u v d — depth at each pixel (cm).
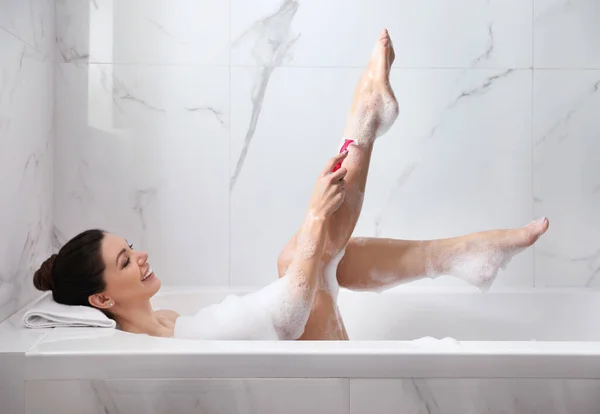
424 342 103
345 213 130
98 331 111
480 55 182
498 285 184
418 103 182
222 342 103
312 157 181
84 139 177
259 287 180
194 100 179
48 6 168
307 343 102
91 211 178
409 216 184
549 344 102
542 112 183
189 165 180
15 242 139
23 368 97
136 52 177
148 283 126
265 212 181
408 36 180
